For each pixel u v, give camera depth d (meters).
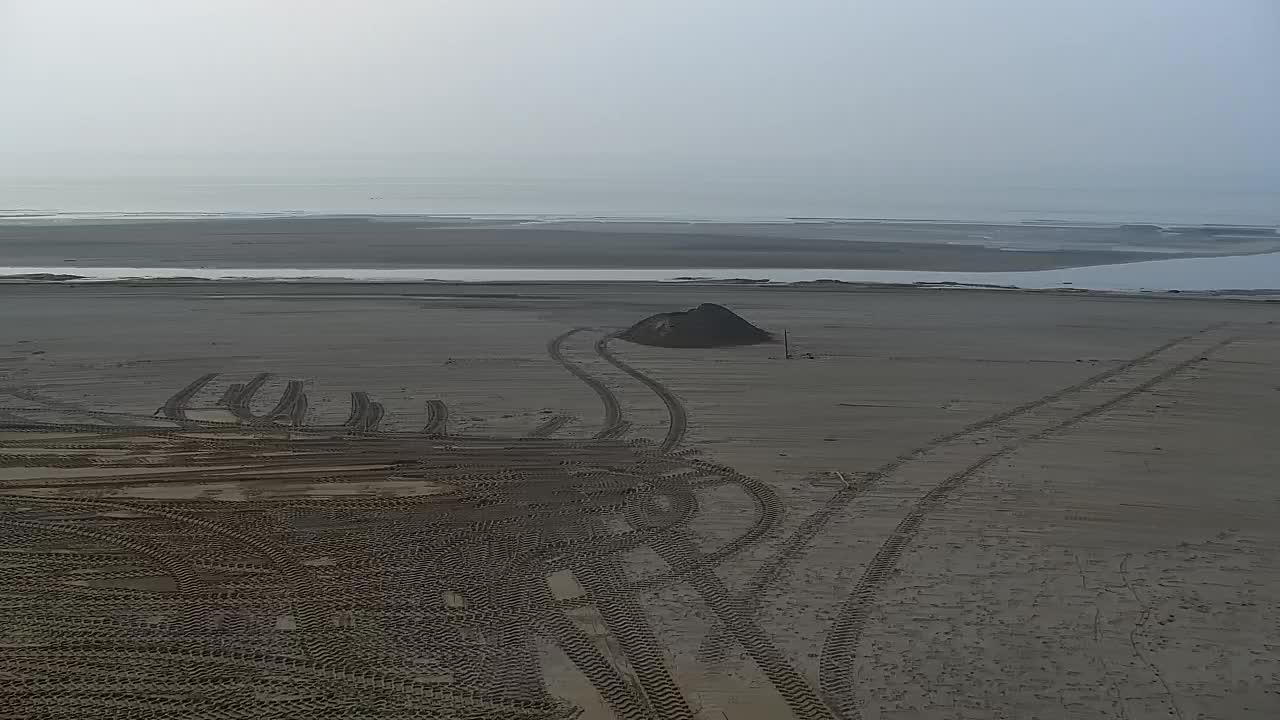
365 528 13.37
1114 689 9.52
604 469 15.91
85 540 12.81
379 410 19.17
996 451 16.94
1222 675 9.78
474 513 13.97
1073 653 10.18
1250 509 14.30
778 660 9.98
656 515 13.96
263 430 17.72
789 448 17.06
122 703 9.15
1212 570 12.21
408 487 14.96
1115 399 20.59
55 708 9.05
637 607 11.15
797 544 12.91
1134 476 15.69
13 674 9.62
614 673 9.76
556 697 9.32
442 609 11.12
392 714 9.02
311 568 12.12
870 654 10.12
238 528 13.28
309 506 14.11
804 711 9.09
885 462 16.30
